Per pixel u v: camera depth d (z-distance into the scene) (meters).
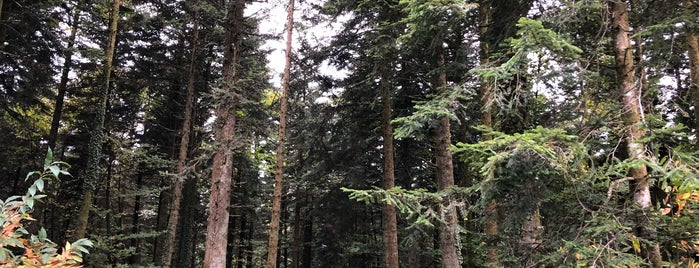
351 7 11.07
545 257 4.45
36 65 14.23
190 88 16.59
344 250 19.58
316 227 26.08
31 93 14.73
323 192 18.48
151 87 18.89
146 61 18.28
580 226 4.57
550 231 4.89
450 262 9.66
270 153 21.92
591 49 5.72
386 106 12.70
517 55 4.36
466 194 5.45
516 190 4.78
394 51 9.71
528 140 4.02
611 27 5.26
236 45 13.73
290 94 13.93
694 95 6.39
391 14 9.59
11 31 13.03
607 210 4.48
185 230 20.31
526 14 6.22
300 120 16.67
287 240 27.23
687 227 4.29
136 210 23.11
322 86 13.76
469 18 7.45
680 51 6.17
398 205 5.25
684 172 3.70
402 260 17.83
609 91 5.48
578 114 5.30
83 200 12.73
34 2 12.74
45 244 3.10
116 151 17.14
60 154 20.89
